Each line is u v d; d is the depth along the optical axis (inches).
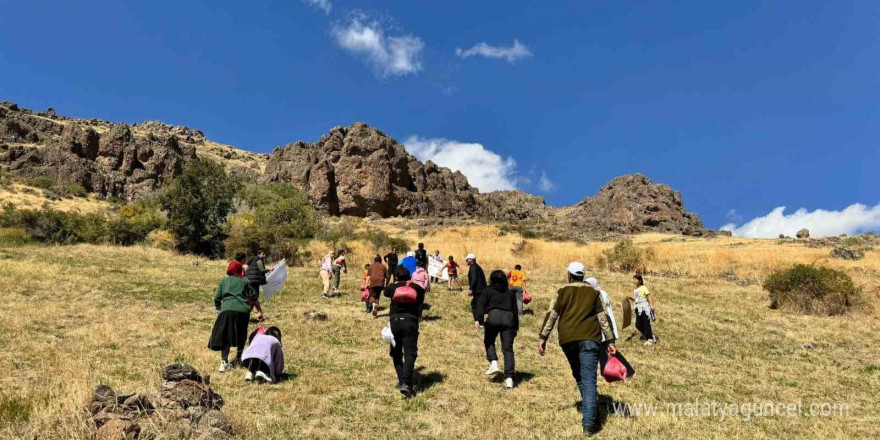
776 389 329.7
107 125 6220.5
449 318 518.3
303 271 877.2
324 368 329.1
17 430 183.3
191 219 1159.0
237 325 309.4
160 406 200.1
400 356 294.2
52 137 3592.5
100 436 175.2
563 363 366.6
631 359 395.5
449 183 4259.4
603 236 2516.0
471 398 277.7
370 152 3474.4
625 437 227.8
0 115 3612.2
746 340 478.6
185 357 329.4
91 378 264.2
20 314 417.4
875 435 250.1
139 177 3213.6
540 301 641.0
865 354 437.1
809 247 1633.9
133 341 364.5
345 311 531.2
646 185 3863.2
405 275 295.6
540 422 245.6
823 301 618.5
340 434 220.2
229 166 5378.9
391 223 3031.5
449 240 1861.5
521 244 1331.2
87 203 2615.7
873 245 1670.8
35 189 2566.4
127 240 1184.2
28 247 975.0
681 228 3484.3
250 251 1061.1
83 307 470.3
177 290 595.8
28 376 271.1
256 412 237.6
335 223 2549.2
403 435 225.3
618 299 688.4
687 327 525.7
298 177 3427.7
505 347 302.7
